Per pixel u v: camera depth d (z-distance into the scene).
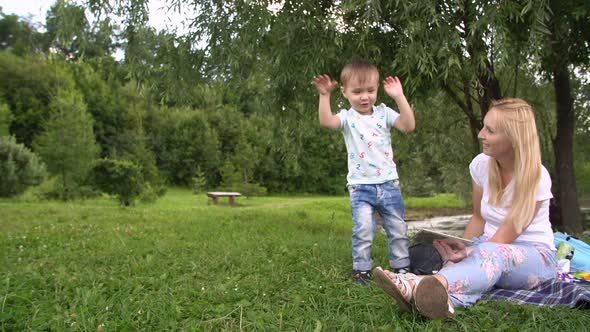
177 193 35.16
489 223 2.85
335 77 6.26
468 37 5.04
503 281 2.52
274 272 3.32
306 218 11.49
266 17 5.45
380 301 2.49
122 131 41.41
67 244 5.19
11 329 2.21
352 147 3.34
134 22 5.84
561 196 8.31
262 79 6.73
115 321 2.26
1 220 8.75
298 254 4.22
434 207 20.50
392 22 5.48
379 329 2.06
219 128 41.97
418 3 4.66
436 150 11.09
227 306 2.51
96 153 25.44
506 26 4.98
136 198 17.50
